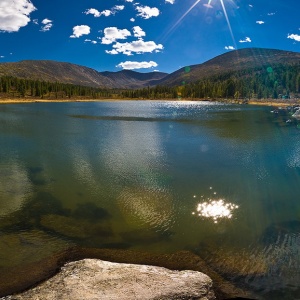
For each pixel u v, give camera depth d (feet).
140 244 43.55
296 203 59.26
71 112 298.15
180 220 51.21
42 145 115.14
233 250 41.98
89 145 116.37
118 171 79.82
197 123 197.57
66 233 46.52
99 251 41.50
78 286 31.53
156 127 175.73
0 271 35.99
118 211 54.70
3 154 98.37
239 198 61.67
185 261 39.22
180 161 91.25
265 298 32.22
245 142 124.98
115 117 244.01
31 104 457.27
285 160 93.50
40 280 34.06
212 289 32.71
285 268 37.60
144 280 32.89
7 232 46.39
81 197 61.57
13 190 64.80
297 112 249.14
